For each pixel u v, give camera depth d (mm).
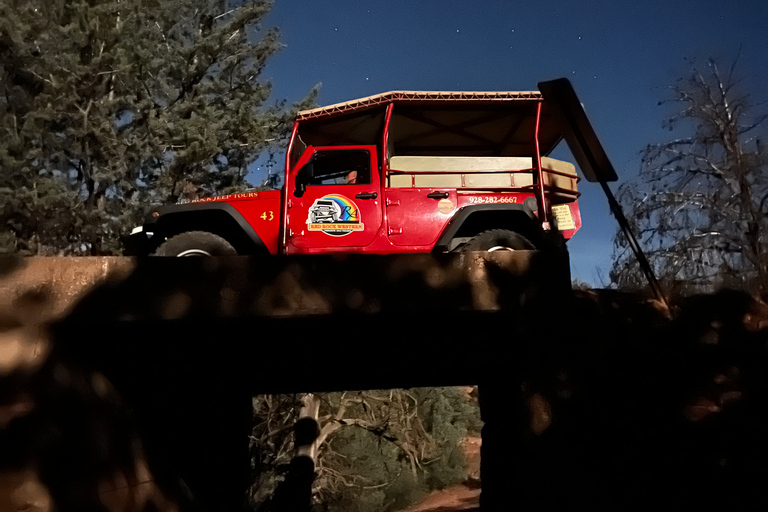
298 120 6293
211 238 5891
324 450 17547
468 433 32969
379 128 6770
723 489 3723
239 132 17156
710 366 4094
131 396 4293
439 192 6027
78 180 15820
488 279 4164
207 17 19031
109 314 3791
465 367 5902
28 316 3652
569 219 6387
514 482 4344
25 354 3447
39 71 14922
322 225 5938
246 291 3947
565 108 5016
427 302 4066
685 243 10234
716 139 11367
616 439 3906
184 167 16328
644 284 5441
